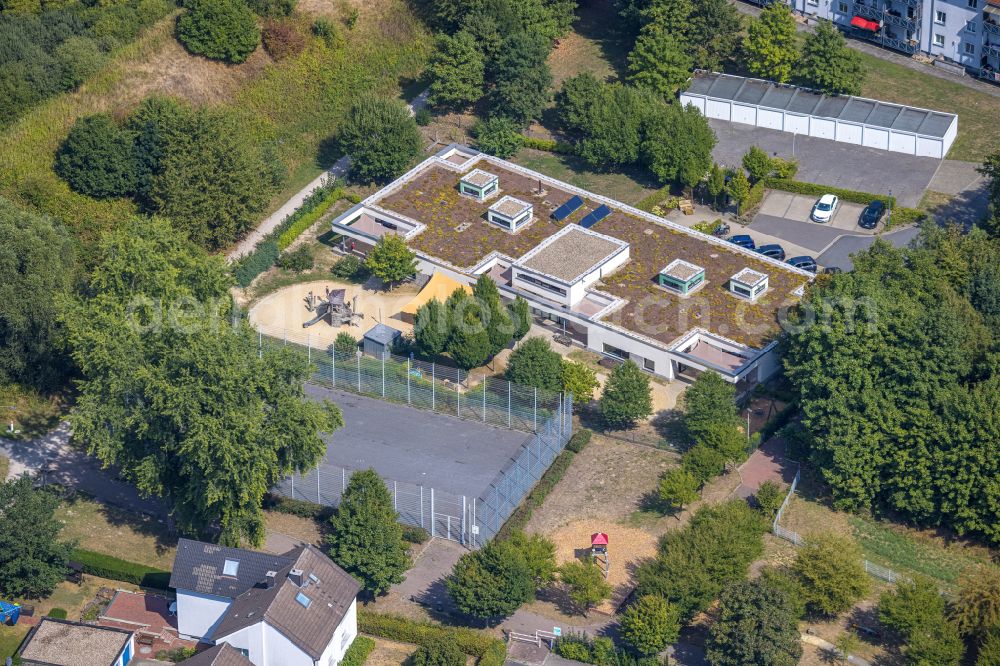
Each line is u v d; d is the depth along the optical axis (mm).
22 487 154125
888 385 166500
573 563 153125
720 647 143125
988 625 144125
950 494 159875
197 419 147250
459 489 167625
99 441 152250
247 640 141000
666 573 149000
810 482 169625
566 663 146375
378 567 150375
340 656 146250
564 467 172125
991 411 159375
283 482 166625
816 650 147875
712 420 171250
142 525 163625
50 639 143625
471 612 148250
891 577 156625
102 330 159500
